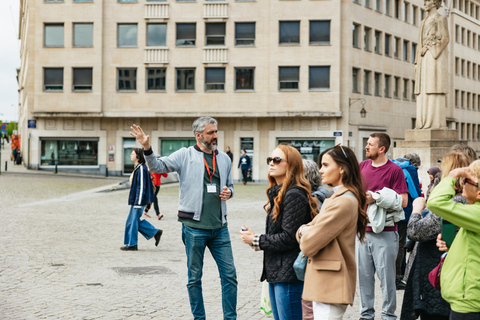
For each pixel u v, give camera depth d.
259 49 42.59
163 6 43.09
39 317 6.71
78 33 43.50
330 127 42.44
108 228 14.84
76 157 44.25
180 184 6.62
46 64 43.47
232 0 42.72
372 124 45.66
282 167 5.06
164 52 43.12
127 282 8.73
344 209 4.36
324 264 4.42
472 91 68.06
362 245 6.77
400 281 8.79
